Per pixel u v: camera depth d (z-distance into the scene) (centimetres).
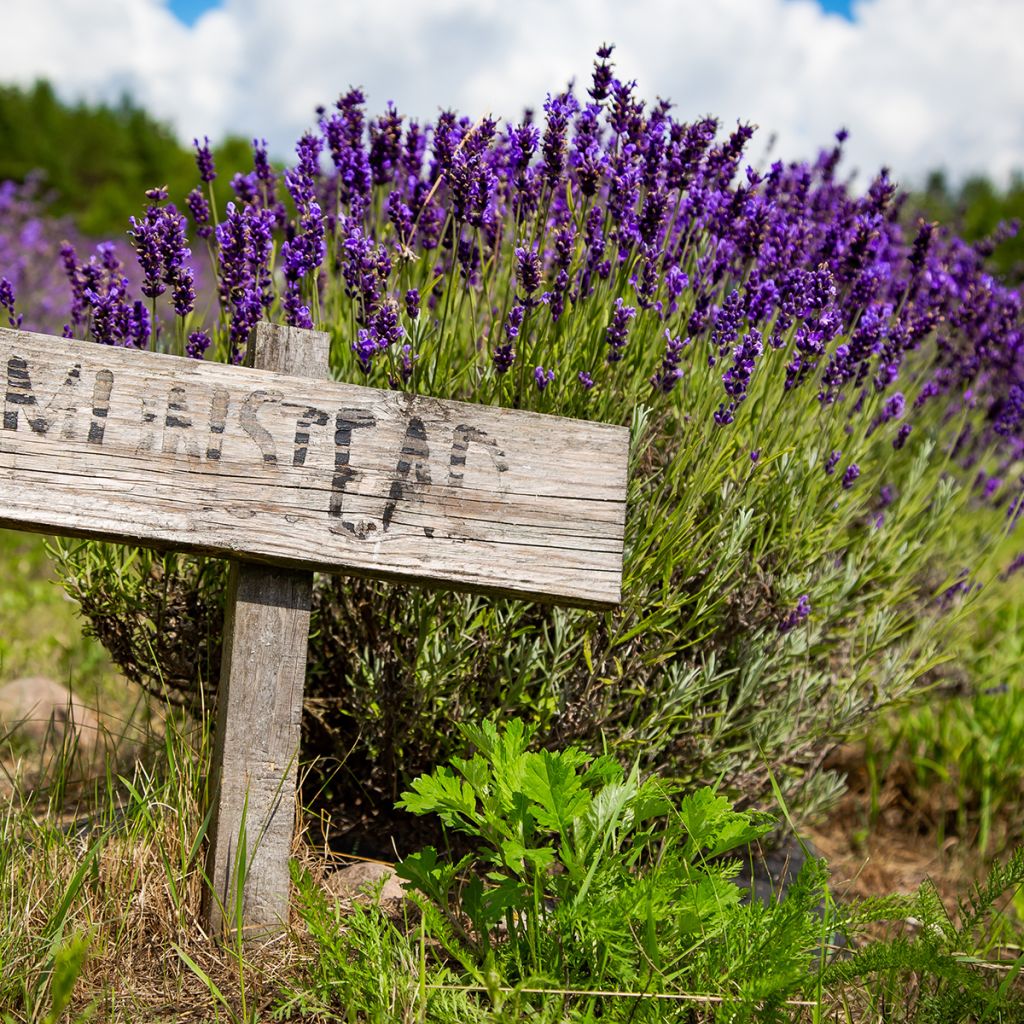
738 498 230
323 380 183
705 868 180
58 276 592
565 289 223
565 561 190
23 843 194
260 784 188
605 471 191
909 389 296
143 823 195
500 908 174
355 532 183
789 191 308
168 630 237
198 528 179
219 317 248
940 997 175
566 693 223
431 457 186
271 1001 173
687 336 241
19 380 173
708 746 235
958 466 335
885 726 336
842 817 312
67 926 180
